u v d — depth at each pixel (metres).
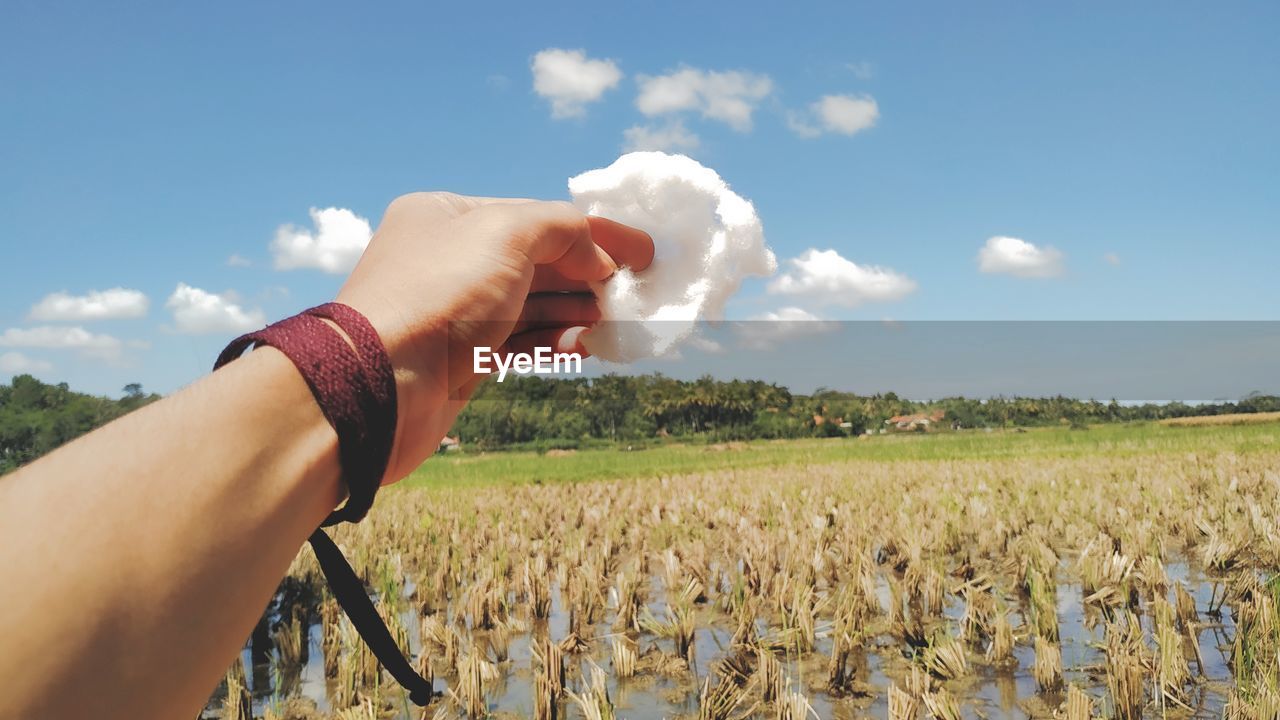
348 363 0.47
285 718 4.80
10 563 0.36
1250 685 4.34
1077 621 6.00
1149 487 12.25
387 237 0.63
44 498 0.39
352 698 4.88
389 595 7.02
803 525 9.94
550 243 0.69
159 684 0.39
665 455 22.05
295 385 0.46
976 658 5.16
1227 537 8.10
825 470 18.72
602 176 1.03
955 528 9.12
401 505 14.76
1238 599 6.23
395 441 0.53
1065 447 21.08
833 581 7.55
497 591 6.75
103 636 0.37
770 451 22.33
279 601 7.08
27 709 0.35
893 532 8.92
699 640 5.92
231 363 0.48
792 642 5.51
